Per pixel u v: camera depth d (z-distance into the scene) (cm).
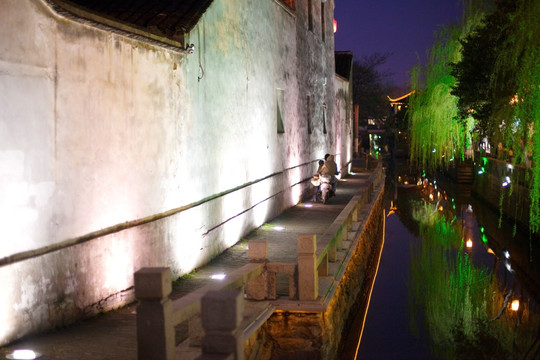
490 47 1791
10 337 598
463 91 1917
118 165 788
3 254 586
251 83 1427
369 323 1170
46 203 646
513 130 1819
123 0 1088
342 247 1163
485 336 1082
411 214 2786
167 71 927
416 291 1417
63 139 673
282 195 1792
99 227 746
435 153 3644
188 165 1013
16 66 601
